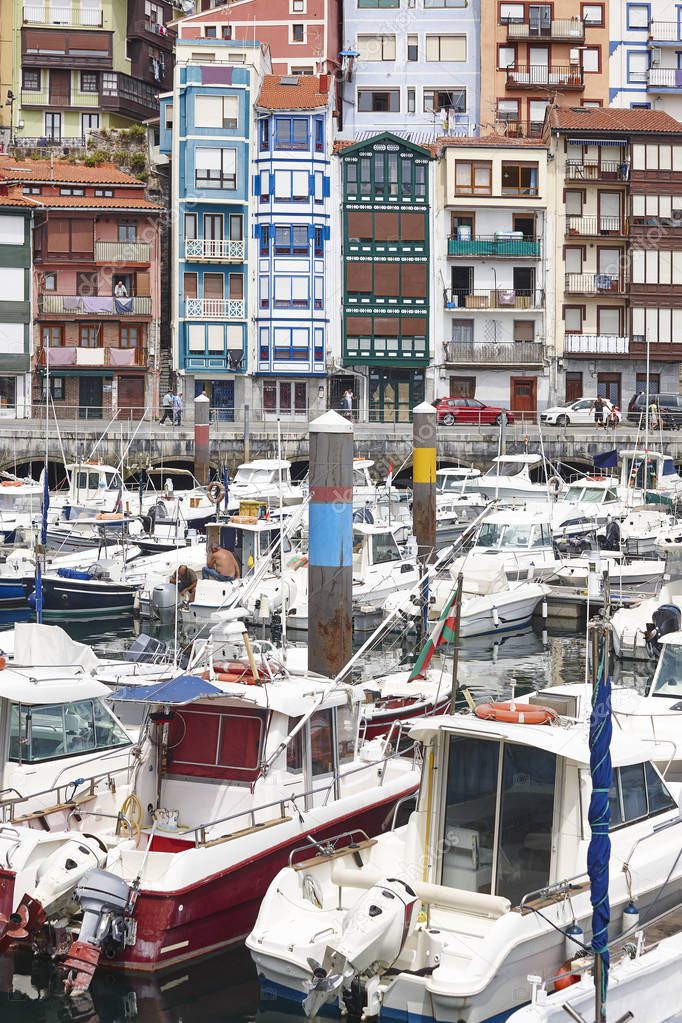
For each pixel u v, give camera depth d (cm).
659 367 8919
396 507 5281
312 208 8625
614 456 5038
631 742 1619
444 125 9488
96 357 8412
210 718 1780
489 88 9775
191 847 1694
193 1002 1504
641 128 8794
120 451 6875
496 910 1420
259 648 1994
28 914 1518
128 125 10725
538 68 9838
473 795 1524
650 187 8831
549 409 8038
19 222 8250
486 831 1516
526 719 1567
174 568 4191
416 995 1349
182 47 8656
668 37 9969
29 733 1844
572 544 5006
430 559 4234
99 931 1496
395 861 1603
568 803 1488
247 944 1443
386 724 2423
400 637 3609
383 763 1975
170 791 1786
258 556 4012
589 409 7950
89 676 1961
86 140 9950
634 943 1377
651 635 3225
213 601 3781
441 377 8775
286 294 8656
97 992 1523
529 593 3975
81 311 8425
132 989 1530
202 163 8619
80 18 10419
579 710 1812
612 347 8788
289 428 7488
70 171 8744
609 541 4859
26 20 10319
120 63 10594
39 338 8456
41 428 6888
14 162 9131
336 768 1869
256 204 8681
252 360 8712
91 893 1507
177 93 8625
